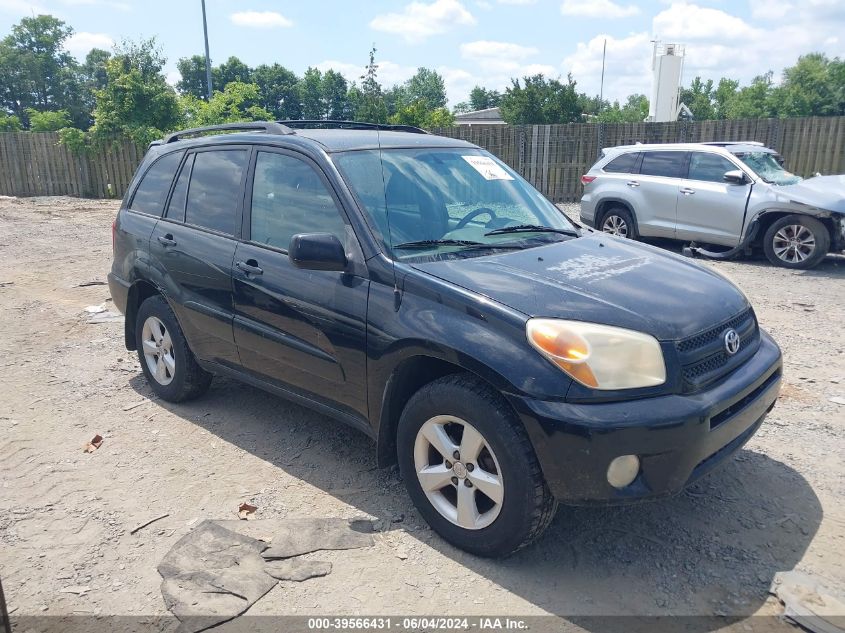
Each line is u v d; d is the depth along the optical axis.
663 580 3.04
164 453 4.30
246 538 3.37
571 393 2.79
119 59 20.48
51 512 3.64
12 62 80.50
